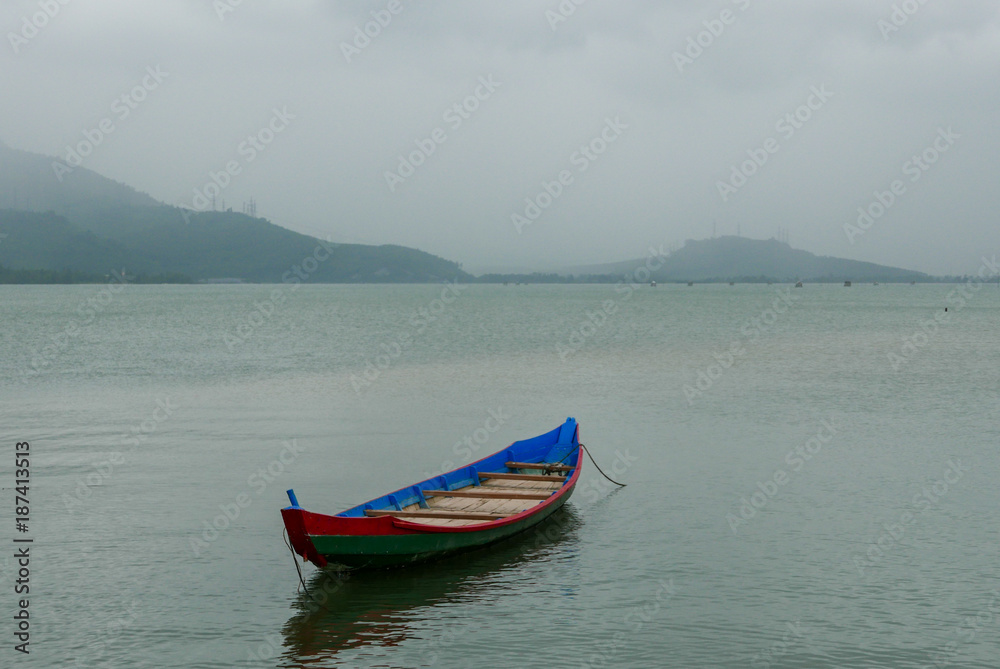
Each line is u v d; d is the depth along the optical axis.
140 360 55.53
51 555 17.53
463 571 16.73
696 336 77.69
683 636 13.68
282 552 17.83
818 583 15.87
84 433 30.12
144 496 21.97
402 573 16.62
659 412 34.69
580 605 14.98
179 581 16.19
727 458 26.09
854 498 21.55
